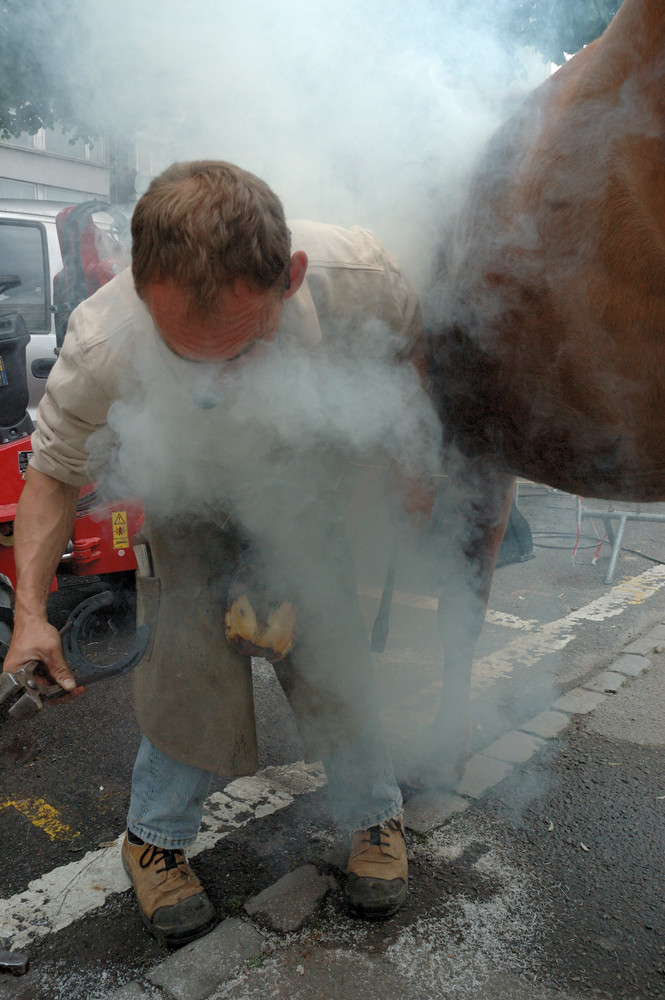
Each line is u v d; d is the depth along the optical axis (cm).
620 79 119
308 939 176
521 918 185
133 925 184
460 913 186
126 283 139
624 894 194
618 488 169
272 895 188
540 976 168
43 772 252
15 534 155
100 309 140
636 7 114
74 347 140
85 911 189
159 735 170
